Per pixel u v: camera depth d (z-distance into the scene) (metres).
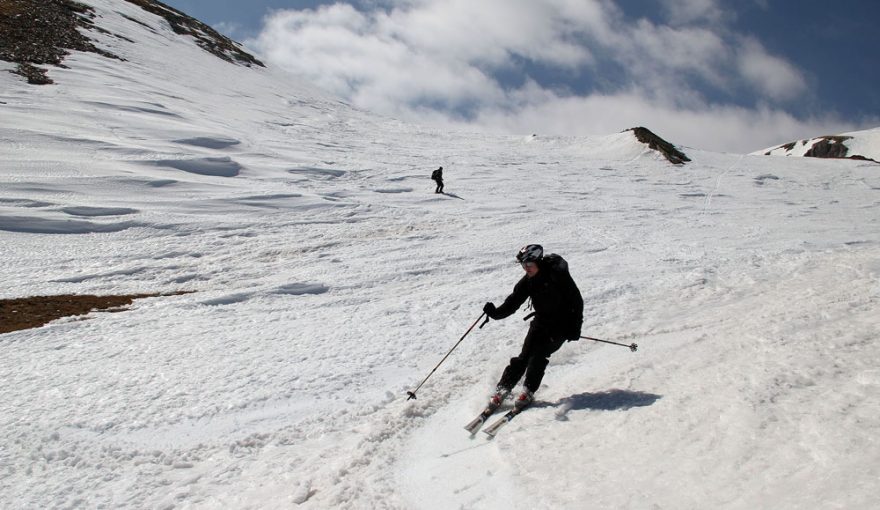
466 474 3.78
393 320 8.87
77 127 24.20
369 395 6.00
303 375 6.55
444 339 7.81
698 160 41.53
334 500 3.81
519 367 4.94
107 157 21.33
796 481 2.52
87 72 33.84
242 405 5.78
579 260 12.82
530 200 23.83
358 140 37.44
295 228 17.11
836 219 21.80
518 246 15.09
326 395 6.03
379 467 4.26
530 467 3.58
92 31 43.41
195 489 4.28
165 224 16.20
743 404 3.60
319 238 16.12
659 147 41.41
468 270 12.73
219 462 4.73
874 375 3.61
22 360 7.15
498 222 18.97
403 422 5.12
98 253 13.76
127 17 52.53
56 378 6.52
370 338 7.93
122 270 12.67
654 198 26.62
